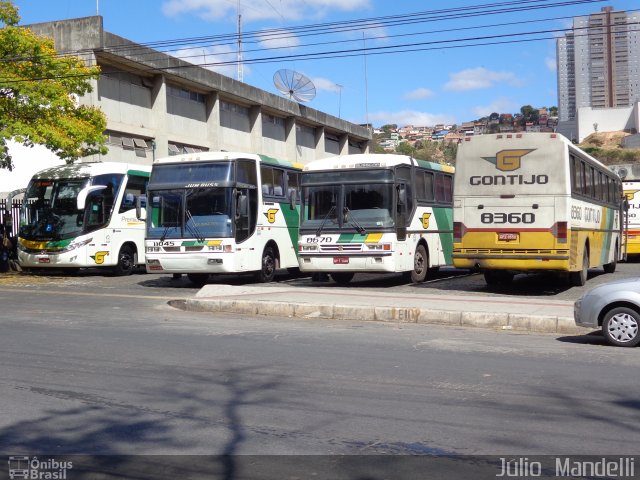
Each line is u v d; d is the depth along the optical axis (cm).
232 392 784
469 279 2277
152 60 3253
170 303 1634
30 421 677
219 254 1950
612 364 939
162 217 2011
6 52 2352
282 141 4466
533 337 1189
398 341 1125
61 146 2333
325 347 1066
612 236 2366
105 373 879
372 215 1906
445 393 776
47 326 1278
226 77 3772
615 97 14825
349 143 5403
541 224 1698
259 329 1258
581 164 1850
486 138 1752
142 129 3294
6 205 2731
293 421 672
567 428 645
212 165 1995
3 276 2459
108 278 2416
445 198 2303
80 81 2494
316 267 1947
